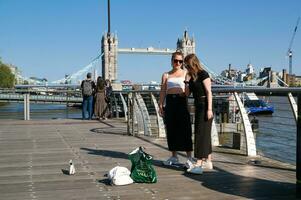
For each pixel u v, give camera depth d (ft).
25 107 56.18
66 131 40.52
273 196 16.22
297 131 16.01
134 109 38.96
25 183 18.63
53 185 18.26
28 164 23.06
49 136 36.19
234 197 16.15
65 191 17.26
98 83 56.44
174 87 22.22
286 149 42.06
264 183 18.33
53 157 25.29
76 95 84.79
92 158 24.91
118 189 17.56
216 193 16.75
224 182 18.61
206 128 20.58
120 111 62.03
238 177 19.56
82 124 48.62
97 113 56.70
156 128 38.50
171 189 17.48
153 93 36.58
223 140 39.96
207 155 20.62
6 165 22.81
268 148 41.47
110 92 59.26
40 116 65.82
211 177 19.65
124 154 26.37
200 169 20.22
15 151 27.71
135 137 35.47
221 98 51.55
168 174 20.44
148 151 27.58
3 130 41.42
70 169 20.35
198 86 20.58
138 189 17.52
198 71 20.71
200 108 20.61
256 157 24.90
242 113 26.11
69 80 231.71
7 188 17.76
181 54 22.52
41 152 27.25
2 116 60.39
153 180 18.53
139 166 18.78
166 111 22.40
